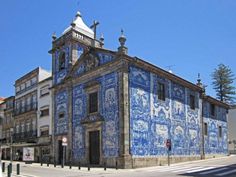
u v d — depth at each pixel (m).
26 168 27.66
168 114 31.42
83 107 31.53
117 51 27.77
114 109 27.47
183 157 32.75
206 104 39.59
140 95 28.16
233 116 53.06
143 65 28.72
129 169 24.92
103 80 29.25
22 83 48.31
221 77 63.50
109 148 27.50
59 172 22.88
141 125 27.72
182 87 34.59
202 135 37.25
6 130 53.22
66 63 35.78
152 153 28.38
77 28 36.53
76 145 31.81
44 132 39.34
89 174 21.00
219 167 22.95
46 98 39.88
